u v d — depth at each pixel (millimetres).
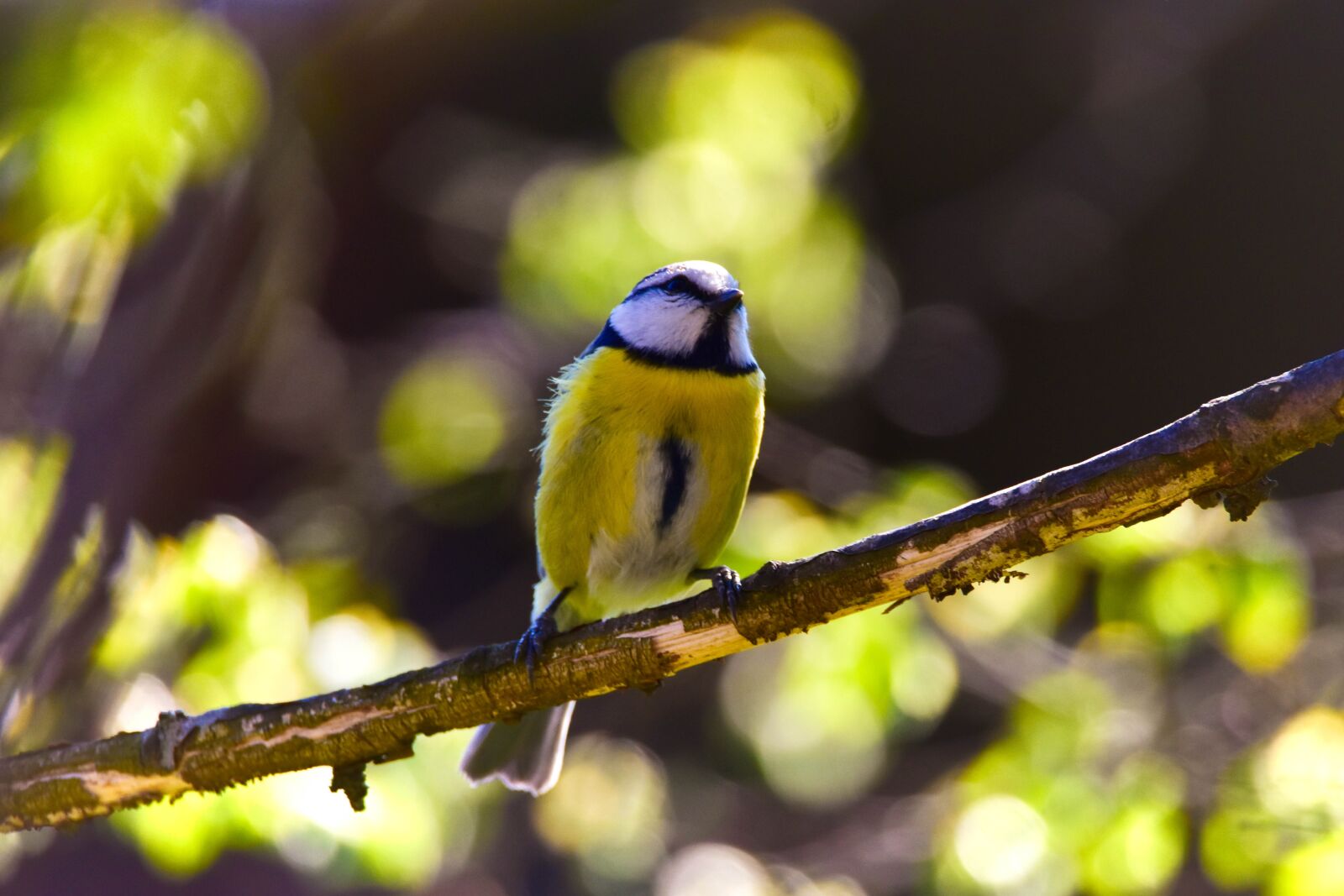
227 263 7051
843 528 10203
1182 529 9320
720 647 6035
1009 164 19828
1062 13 18938
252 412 13164
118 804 6566
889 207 19609
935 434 17703
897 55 19438
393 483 14148
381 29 7371
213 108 6898
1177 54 18094
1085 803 9484
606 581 8172
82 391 6965
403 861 8219
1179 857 9227
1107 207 18828
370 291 18312
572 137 17891
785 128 11469
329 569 10961
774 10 13555
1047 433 20094
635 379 7723
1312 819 8500
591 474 7781
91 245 7109
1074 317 20266
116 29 6730
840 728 9898
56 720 7184
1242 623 9164
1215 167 20203
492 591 18266
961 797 10062
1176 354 20172
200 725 6449
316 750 6371
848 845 14359
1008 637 10727
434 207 16656
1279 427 5047
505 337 15070
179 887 11766
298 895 12016
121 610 7559
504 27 8203
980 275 18734
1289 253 19891
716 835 15055
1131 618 9445
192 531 8352
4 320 7102
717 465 7855
